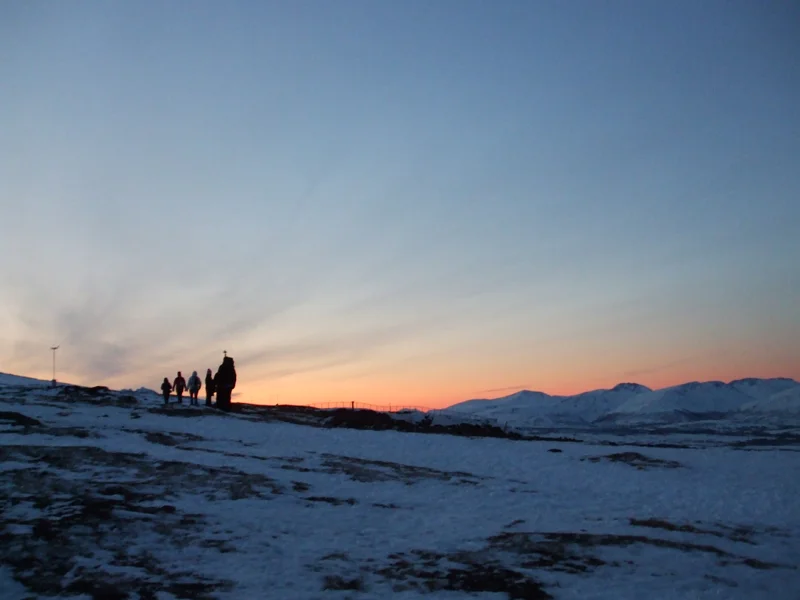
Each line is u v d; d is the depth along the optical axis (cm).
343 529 1625
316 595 1162
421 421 4441
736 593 1273
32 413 3145
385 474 2388
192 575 1220
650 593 1248
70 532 1365
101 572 1189
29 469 1869
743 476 2741
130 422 3173
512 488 2316
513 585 1259
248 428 3322
